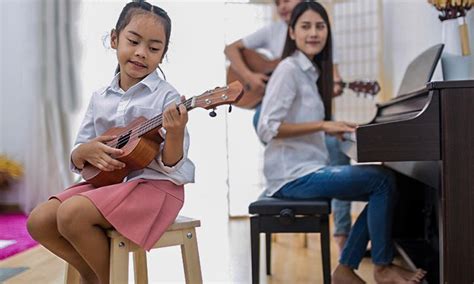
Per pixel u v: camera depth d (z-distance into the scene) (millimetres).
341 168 2031
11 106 4234
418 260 2176
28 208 4109
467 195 1543
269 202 1926
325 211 1874
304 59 2252
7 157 4227
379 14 3736
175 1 4102
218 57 4113
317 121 2230
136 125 1539
